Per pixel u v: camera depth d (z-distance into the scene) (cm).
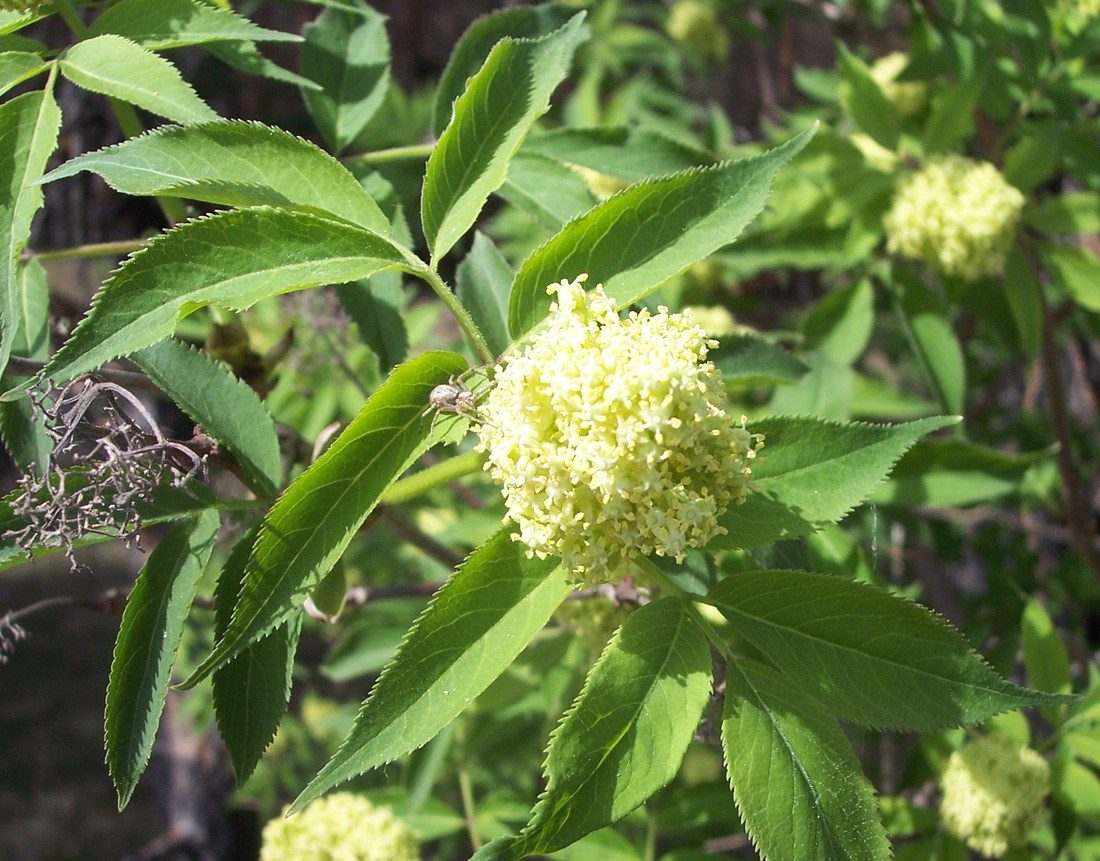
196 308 18
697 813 34
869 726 18
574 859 33
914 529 49
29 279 26
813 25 89
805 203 43
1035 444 57
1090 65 40
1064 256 38
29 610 27
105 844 98
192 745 84
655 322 19
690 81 93
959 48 39
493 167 21
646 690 18
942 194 36
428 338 52
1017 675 49
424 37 126
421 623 18
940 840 33
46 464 24
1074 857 35
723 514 20
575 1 54
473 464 23
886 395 44
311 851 34
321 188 20
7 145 21
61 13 23
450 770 46
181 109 21
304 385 43
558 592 19
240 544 22
